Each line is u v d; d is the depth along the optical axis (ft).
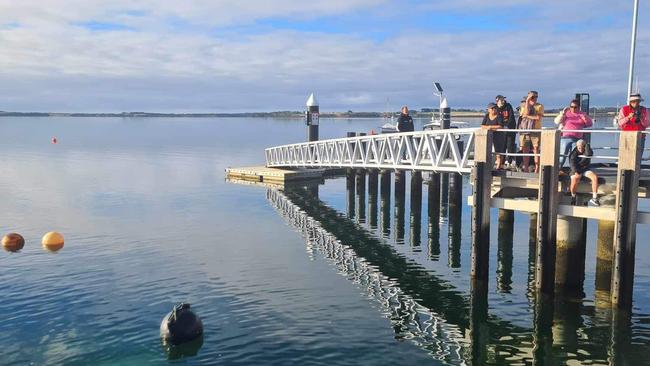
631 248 36.73
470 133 52.37
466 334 36.81
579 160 40.88
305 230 71.51
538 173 43.39
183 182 119.14
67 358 32.60
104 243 61.72
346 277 49.78
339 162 88.33
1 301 42.22
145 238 64.54
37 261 53.88
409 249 62.34
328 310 40.83
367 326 37.83
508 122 49.93
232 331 36.58
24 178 122.72
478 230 44.01
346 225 77.00
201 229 70.44
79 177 125.90
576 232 43.04
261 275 49.78
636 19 51.93
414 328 37.68
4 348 33.96
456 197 73.92
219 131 445.78
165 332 34.81
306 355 33.09
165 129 508.12
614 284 37.42
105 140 296.71
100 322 38.01
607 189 41.24
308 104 130.72
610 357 33.30
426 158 80.53
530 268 52.70
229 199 96.32
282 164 124.67
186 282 47.21
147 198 96.07
